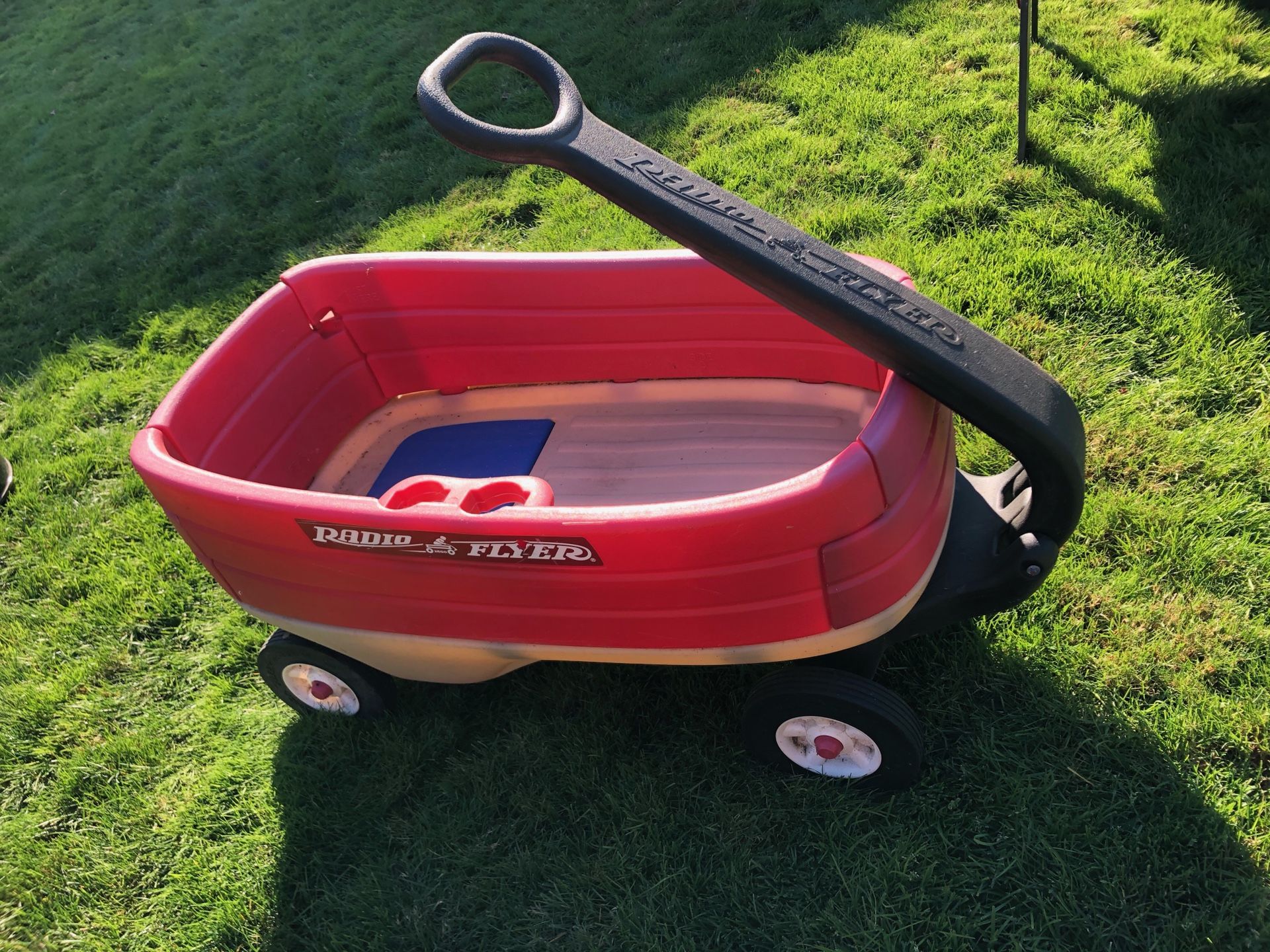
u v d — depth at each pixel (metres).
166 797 2.24
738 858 1.79
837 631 1.66
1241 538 2.08
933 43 4.01
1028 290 2.80
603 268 2.31
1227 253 2.71
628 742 2.04
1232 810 1.69
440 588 1.80
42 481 3.37
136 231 5.05
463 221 4.09
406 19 6.38
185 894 2.02
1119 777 1.77
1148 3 3.85
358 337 2.57
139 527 3.06
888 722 1.71
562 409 2.58
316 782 2.15
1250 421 2.31
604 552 1.61
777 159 3.67
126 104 6.88
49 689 2.56
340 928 1.88
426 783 2.09
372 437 2.66
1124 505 2.19
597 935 1.76
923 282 2.93
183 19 8.20
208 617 2.70
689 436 2.39
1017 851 1.71
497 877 1.88
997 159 3.30
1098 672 1.93
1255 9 3.66
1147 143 3.17
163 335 4.12
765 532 1.53
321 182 4.88
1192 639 1.94
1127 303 2.67
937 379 1.50
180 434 2.08
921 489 1.63
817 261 1.53
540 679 2.22
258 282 4.27
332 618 1.98
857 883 1.72
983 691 1.96
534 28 5.39
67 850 2.17
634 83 4.55
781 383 2.38
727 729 2.02
